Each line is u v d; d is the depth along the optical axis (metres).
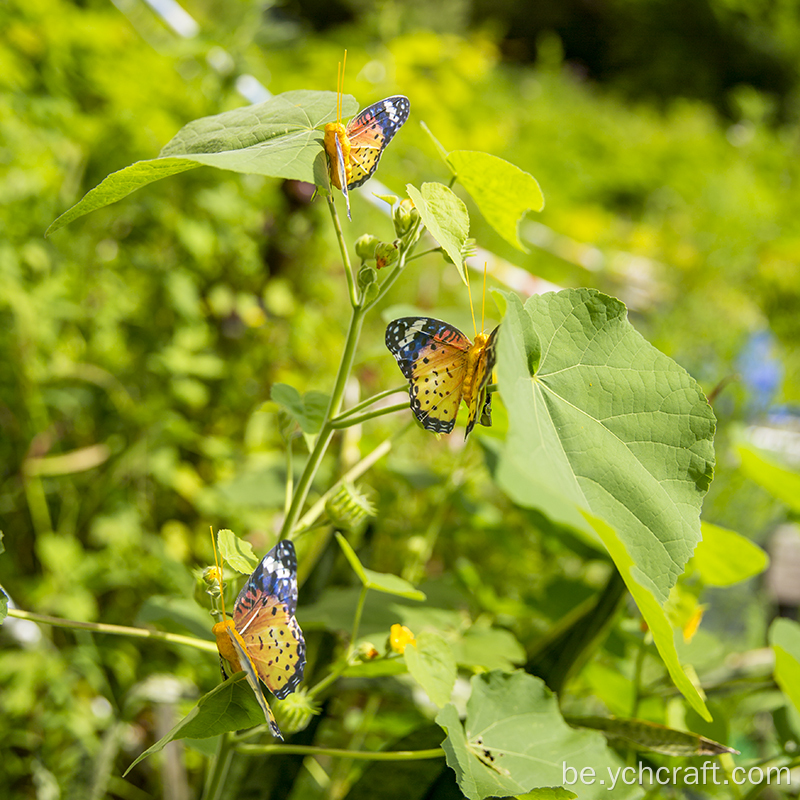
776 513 1.14
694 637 0.68
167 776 0.67
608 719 0.56
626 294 2.24
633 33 7.18
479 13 7.41
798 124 6.73
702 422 0.45
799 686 0.58
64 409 1.02
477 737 0.51
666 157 4.36
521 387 0.41
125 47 1.26
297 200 1.25
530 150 3.67
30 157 0.94
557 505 0.69
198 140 0.47
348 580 0.70
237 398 1.17
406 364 0.44
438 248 0.46
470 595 0.80
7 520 0.98
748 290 2.60
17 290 0.88
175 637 0.48
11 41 1.07
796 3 7.05
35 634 0.81
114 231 1.11
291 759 0.60
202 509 0.99
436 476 0.86
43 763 0.73
